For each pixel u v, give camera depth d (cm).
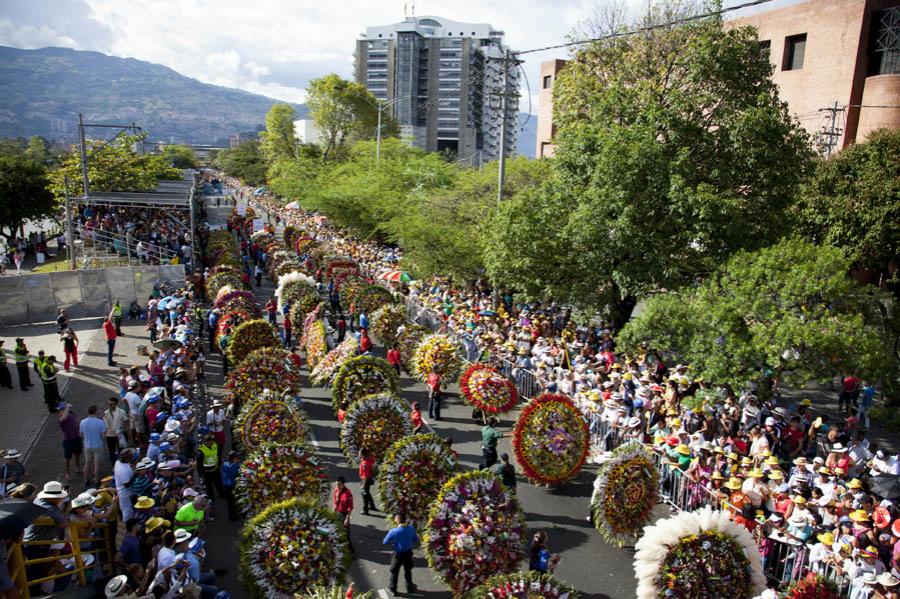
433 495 1228
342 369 1733
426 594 1106
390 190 4203
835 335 1399
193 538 1005
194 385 1731
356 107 7706
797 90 3953
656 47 2716
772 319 1491
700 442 1379
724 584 962
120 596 795
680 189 1867
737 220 1830
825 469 1245
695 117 2078
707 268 1964
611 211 1991
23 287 2712
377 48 16538
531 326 2308
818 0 3803
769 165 1953
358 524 1318
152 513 1084
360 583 1131
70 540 888
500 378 1823
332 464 1564
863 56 3641
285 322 2425
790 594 909
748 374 1476
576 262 2153
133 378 1630
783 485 1233
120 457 1169
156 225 4134
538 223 2130
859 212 2328
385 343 2409
